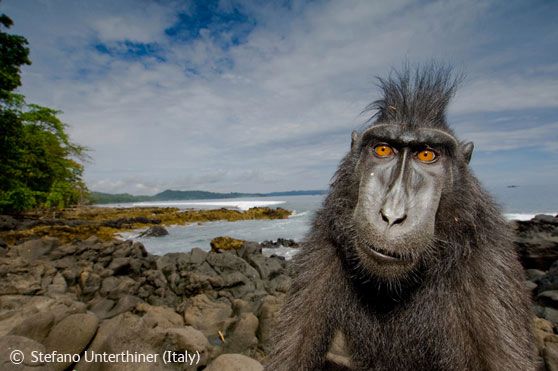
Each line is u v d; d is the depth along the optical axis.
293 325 0.28
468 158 0.29
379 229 0.23
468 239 0.26
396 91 0.30
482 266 0.26
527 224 0.97
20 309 0.60
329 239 0.30
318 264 0.29
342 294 0.29
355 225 0.25
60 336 0.41
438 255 0.26
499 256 0.26
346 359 0.40
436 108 0.29
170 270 1.05
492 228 0.27
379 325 0.28
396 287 0.27
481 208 0.27
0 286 0.73
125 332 0.44
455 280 0.26
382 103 0.31
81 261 1.07
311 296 0.29
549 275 0.71
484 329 0.25
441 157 0.26
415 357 0.28
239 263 1.05
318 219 0.32
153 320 0.52
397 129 0.27
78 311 0.52
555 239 0.86
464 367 0.26
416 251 0.23
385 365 0.29
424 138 0.26
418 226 0.24
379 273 0.24
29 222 2.61
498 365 0.24
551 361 0.39
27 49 2.44
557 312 0.59
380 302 0.28
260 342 0.56
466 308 0.26
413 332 0.28
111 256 1.17
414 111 0.28
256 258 1.17
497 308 0.25
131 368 0.40
